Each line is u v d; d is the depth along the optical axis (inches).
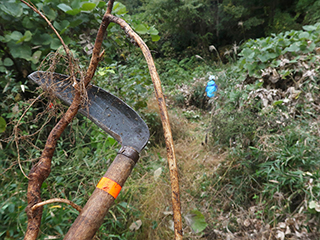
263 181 63.6
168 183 61.9
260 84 89.0
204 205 62.9
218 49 332.5
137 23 80.7
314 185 52.1
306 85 82.7
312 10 263.7
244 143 71.4
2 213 41.4
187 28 337.1
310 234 49.0
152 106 102.0
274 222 53.3
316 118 74.5
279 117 74.1
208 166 77.7
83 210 22.9
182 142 99.9
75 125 62.2
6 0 62.2
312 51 90.5
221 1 335.3
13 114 54.1
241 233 54.3
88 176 56.3
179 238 20.7
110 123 28.8
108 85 71.1
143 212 53.9
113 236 44.0
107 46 78.8
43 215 40.2
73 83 27.5
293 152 58.9
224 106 99.3
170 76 235.6
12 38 61.8
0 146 48.9
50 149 25.1
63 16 72.6
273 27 300.8
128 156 25.4
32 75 28.9
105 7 76.1
